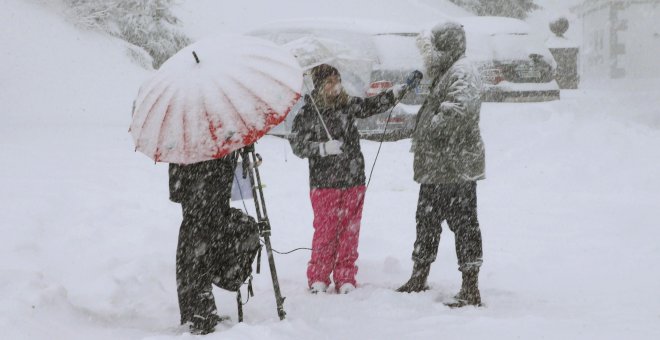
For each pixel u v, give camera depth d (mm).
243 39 5609
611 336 5141
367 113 7156
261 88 5234
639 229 9430
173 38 23500
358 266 8039
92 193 9766
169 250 8039
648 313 5961
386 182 12297
